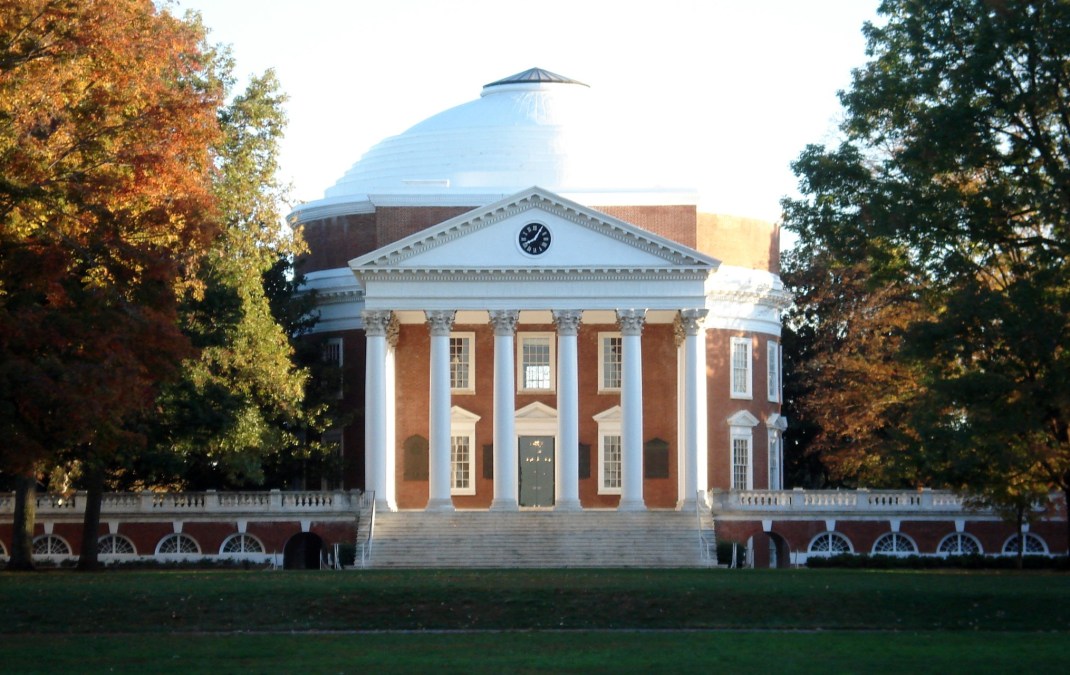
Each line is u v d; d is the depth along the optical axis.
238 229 76.75
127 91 49.69
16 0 46.75
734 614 48.97
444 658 40.66
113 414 48.69
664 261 81.56
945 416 61.06
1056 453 58.91
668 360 86.88
